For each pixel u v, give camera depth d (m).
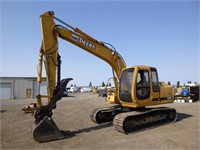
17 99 31.45
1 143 6.87
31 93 33.66
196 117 11.49
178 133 7.93
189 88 22.67
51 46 7.70
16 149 6.24
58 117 12.17
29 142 6.95
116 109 10.04
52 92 7.48
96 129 8.83
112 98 9.70
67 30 8.29
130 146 6.38
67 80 7.78
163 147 6.25
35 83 33.94
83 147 6.34
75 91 70.69
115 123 8.20
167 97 10.02
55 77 7.65
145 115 9.05
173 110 10.33
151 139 7.13
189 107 16.30
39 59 7.57
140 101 8.74
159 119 9.69
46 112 7.26
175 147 6.24
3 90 32.34
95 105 19.45
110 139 7.20
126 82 9.06
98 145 6.52
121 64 9.87
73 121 10.77
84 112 14.46
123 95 9.15
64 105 19.66
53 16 7.90
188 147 6.23
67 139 7.24
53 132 7.12
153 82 9.49
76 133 8.12
